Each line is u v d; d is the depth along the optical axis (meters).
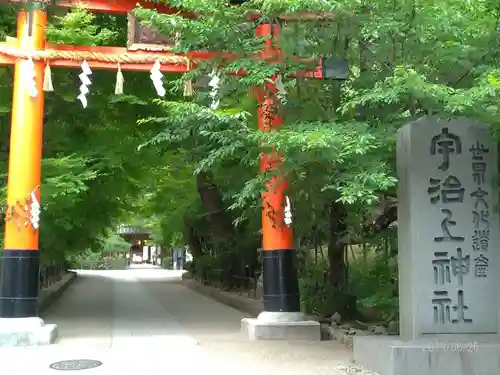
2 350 8.97
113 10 10.27
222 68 8.73
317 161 7.44
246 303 15.66
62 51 9.78
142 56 9.99
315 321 10.51
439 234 7.27
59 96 11.81
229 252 20.08
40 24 9.80
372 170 6.91
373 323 11.20
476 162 7.38
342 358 8.47
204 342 9.96
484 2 6.91
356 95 7.66
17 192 9.58
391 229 9.93
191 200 21.08
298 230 11.40
